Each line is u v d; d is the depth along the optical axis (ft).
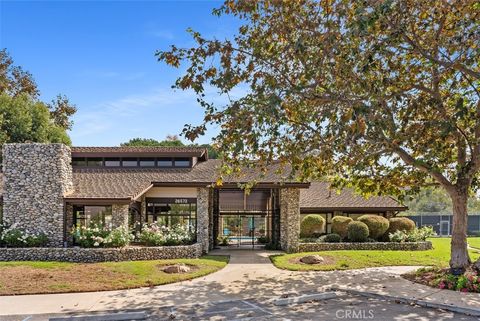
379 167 59.77
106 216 80.23
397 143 46.26
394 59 49.93
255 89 42.63
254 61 45.32
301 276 56.18
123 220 77.15
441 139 48.57
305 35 42.27
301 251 83.87
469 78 49.78
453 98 51.37
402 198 62.28
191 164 95.35
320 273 58.54
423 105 46.91
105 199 75.20
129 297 43.96
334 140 43.14
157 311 38.52
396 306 40.40
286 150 52.90
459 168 50.93
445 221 146.92
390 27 42.75
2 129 129.29
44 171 76.28
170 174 89.97
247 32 47.57
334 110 42.01
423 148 48.67
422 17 44.96
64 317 35.55
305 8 44.86
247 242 103.81
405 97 48.14
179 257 73.31
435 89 48.62
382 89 42.96
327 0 43.45
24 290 45.88
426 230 95.25
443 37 46.06
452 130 44.29
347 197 102.89
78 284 48.57
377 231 90.17
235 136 43.42
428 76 49.34
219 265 64.54
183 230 80.53
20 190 75.87
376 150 49.57
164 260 67.62
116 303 41.37
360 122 37.47
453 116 46.50
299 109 46.62
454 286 46.80
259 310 38.86
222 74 45.19
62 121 168.45
